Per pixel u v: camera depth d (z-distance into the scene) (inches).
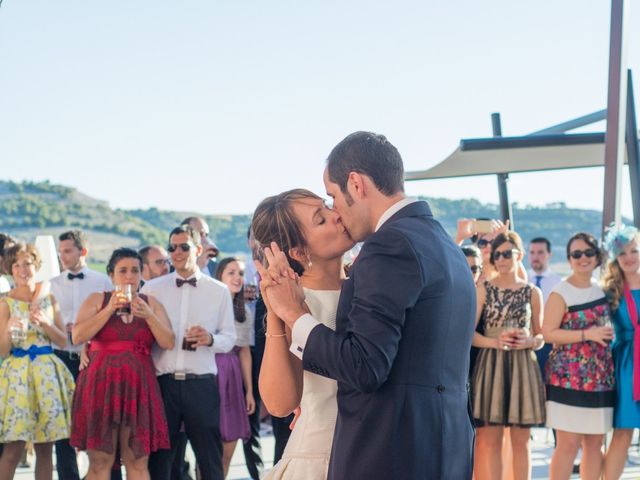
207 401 222.5
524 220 2242.9
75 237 284.5
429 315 95.0
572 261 224.5
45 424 226.7
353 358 91.2
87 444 206.8
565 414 219.3
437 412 96.0
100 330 210.7
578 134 271.4
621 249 220.2
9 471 227.3
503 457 222.4
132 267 213.5
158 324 213.5
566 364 220.8
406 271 93.4
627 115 284.2
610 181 242.2
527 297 216.4
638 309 218.8
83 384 210.4
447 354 97.6
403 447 94.1
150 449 210.1
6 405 223.3
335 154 104.2
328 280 111.3
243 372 253.1
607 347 221.0
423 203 103.0
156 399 212.8
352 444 96.3
